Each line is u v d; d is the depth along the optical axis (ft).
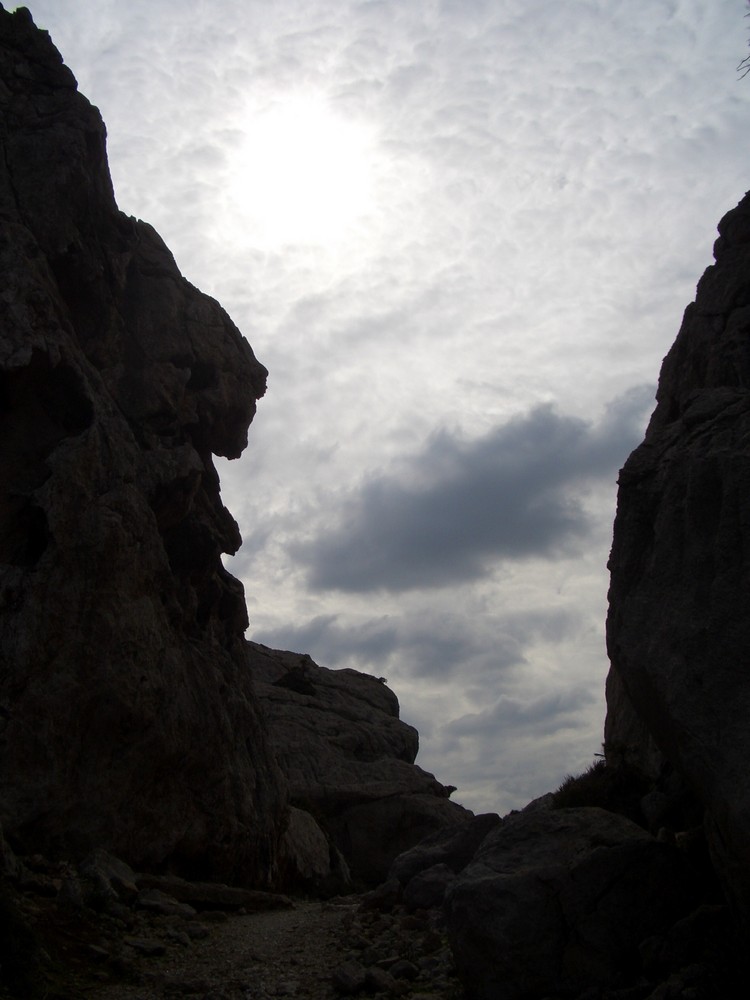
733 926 31.91
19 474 65.16
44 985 36.47
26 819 55.93
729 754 29.55
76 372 68.54
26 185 73.20
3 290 66.49
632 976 32.55
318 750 128.67
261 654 147.95
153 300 82.53
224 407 86.79
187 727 67.97
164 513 75.31
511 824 38.19
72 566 63.05
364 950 43.32
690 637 32.27
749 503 33.30
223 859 69.15
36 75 79.25
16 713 57.72
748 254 52.06
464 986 35.37
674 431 38.96
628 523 37.63
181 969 42.22
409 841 117.60
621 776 42.29
